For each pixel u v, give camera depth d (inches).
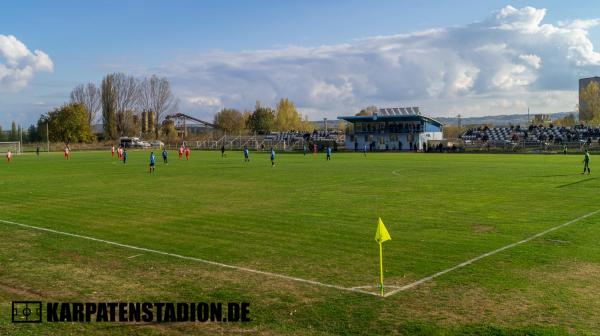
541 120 5689.0
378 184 1252.5
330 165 2066.9
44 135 4849.9
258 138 4896.7
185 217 784.9
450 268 479.8
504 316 358.9
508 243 578.9
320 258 525.7
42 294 425.7
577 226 673.0
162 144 4690.0
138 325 358.0
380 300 396.8
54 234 666.2
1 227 718.5
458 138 4306.1
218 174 1620.3
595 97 4532.5
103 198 1023.6
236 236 638.5
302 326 349.4
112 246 593.9
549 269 471.5
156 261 523.8
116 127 5132.9
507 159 2475.4
